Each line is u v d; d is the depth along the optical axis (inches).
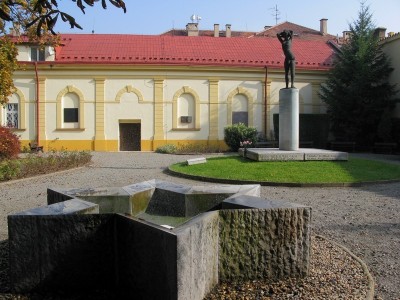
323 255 216.5
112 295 169.6
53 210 179.6
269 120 1194.6
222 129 1173.1
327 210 355.9
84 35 1293.1
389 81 1163.3
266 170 560.4
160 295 150.6
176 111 1156.5
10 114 1132.5
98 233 172.1
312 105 1225.4
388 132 1067.9
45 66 1115.9
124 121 1145.4
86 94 1133.7
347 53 1156.5
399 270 205.5
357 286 174.1
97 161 816.9
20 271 170.4
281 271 179.6
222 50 1264.8
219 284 173.5
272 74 1194.6
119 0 150.7
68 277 172.6
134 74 1141.7
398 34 1109.7
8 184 516.7
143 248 158.4
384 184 513.0
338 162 620.1
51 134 1129.4
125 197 240.8
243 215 174.6
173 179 561.0
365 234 275.3
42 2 149.9
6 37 590.9
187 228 148.9
